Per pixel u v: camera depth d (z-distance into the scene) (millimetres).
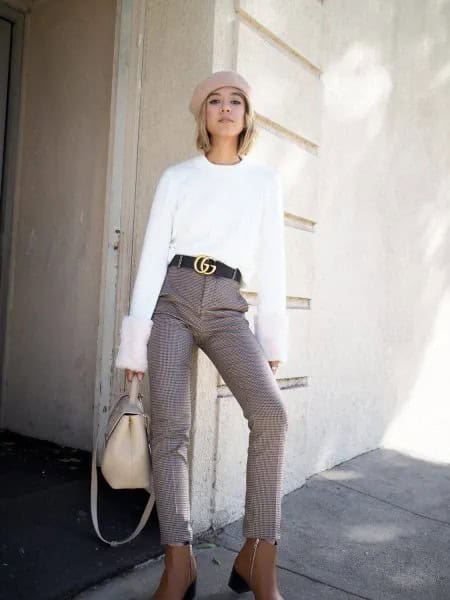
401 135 4094
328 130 3293
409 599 2047
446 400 4816
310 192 3064
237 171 2045
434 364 4617
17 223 3395
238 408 2561
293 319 2932
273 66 2750
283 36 2816
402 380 4199
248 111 2080
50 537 2115
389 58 3918
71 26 3199
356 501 2908
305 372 3047
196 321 1924
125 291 2672
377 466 3496
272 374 1926
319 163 3207
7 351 3395
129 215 2656
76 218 3127
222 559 2209
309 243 3055
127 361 1895
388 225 3975
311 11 3035
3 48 3291
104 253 2787
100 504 2383
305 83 3000
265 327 2049
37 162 3324
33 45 3373
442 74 4652
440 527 2682
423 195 4414
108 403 2750
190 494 2344
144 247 1979
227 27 2496
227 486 2518
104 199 3000
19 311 3361
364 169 3668
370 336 3795
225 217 1977
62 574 1939
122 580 1991
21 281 3361
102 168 3021
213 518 2453
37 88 3348
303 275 3014
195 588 1841
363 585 2113
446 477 3396
